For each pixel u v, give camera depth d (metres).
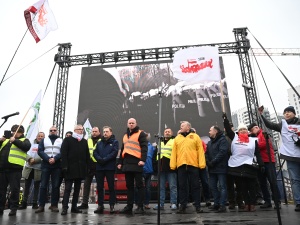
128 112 15.12
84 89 15.88
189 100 14.84
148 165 6.18
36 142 7.05
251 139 5.20
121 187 8.29
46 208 6.65
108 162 5.31
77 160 5.29
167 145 5.98
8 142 5.18
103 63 14.88
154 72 15.62
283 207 5.55
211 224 3.36
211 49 5.06
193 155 4.95
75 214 4.94
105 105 15.41
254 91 12.72
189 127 5.18
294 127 4.83
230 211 5.00
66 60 14.61
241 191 5.41
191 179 4.95
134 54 14.62
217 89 14.73
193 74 5.01
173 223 3.53
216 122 14.29
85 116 15.38
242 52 13.73
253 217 3.96
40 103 7.23
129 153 5.03
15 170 4.96
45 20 6.57
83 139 5.54
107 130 5.48
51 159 5.48
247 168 4.99
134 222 3.71
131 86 15.55
